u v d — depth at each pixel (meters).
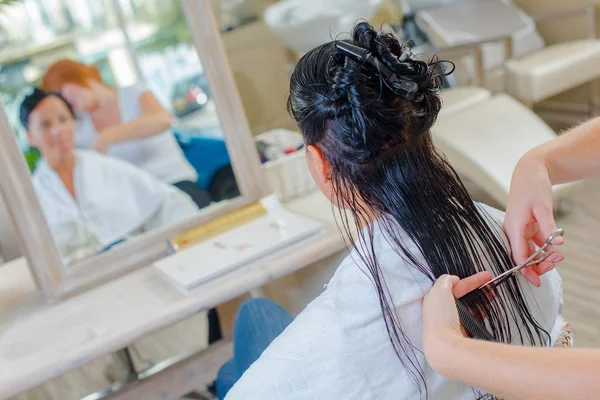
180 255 1.33
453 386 0.67
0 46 1.21
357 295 0.65
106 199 1.34
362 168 0.67
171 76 1.40
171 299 1.21
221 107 1.45
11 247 1.71
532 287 0.71
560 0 3.40
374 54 0.64
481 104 2.54
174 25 1.39
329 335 0.65
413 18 3.20
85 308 1.25
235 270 1.25
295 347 0.65
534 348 0.46
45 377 1.09
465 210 0.69
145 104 1.37
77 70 1.30
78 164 1.31
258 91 2.44
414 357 0.65
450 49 2.94
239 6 2.35
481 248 0.69
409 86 0.63
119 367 1.59
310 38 2.22
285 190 1.64
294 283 1.53
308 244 1.30
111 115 1.34
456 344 0.51
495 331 0.66
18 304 1.33
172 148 1.41
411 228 0.67
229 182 1.47
